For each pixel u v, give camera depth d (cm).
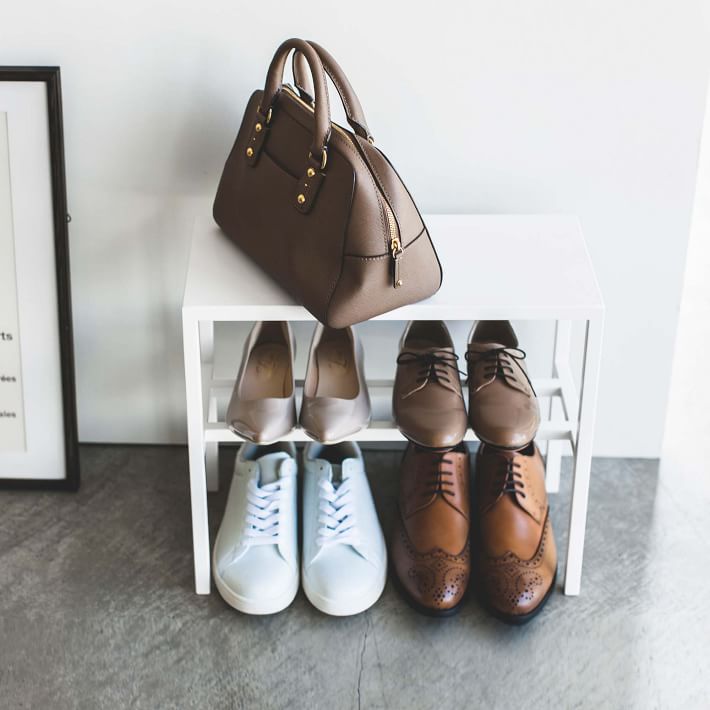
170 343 175
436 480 154
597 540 165
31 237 159
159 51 152
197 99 156
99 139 159
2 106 153
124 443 185
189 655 144
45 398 167
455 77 154
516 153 159
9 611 150
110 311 172
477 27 150
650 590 156
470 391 150
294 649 145
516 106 155
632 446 183
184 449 184
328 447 165
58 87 152
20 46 152
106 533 165
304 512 158
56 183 156
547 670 142
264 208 138
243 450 161
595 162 159
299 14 150
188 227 165
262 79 154
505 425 141
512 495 153
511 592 147
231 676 141
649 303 170
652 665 143
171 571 158
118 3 149
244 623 149
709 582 157
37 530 165
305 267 131
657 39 150
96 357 176
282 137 136
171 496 173
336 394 149
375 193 125
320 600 147
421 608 147
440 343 158
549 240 151
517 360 153
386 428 148
